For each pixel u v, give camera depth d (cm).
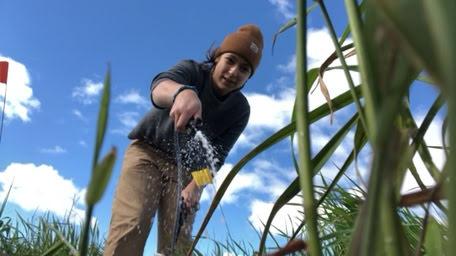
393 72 15
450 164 11
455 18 11
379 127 15
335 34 32
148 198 276
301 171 24
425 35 11
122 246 270
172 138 272
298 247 29
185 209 269
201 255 229
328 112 56
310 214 24
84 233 18
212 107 285
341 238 108
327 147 51
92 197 15
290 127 53
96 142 16
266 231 49
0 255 273
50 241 285
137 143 286
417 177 50
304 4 26
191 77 275
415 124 40
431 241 40
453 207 11
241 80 286
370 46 16
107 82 16
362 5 31
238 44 281
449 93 11
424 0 11
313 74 57
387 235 20
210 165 275
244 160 53
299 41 25
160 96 244
